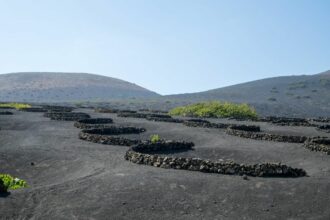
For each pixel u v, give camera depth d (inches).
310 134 1370.6
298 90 4645.7
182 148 1032.2
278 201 591.8
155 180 674.8
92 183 661.3
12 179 703.7
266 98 4202.8
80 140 1159.6
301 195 611.2
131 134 1326.3
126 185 647.8
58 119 1711.4
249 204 582.2
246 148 1043.9
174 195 610.2
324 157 941.2
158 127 1509.6
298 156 952.3
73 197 599.5
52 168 837.2
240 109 2294.5
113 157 901.2
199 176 706.8
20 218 527.8
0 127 1422.2
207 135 1299.2
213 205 579.5
